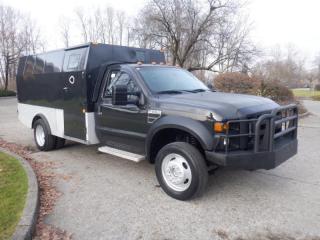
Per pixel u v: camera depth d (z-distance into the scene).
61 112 7.01
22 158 6.55
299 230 3.81
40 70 7.74
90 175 5.87
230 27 30.64
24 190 4.68
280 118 4.86
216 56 29.75
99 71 6.21
